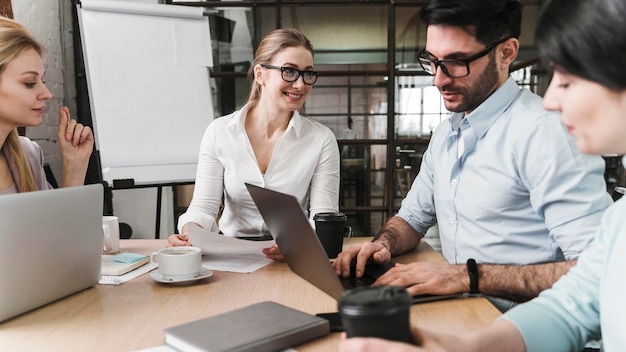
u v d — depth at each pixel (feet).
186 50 9.39
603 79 1.93
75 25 10.51
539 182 3.99
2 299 2.95
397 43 11.82
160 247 4.98
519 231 4.27
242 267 4.19
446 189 4.76
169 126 9.16
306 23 11.70
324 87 11.94
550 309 2.71
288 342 2.56
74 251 3.44
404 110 12.00
